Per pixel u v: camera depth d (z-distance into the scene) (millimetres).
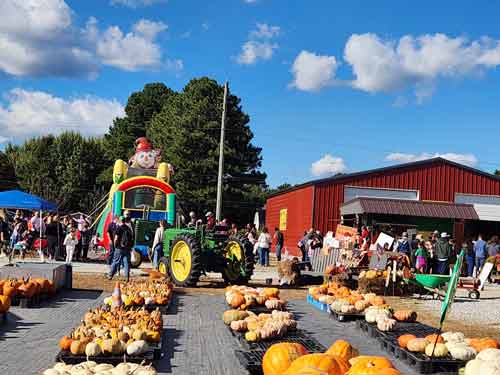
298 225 38719
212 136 59594
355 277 19453
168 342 9203
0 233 26922
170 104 68312
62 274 14953
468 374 6516
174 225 23984
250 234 30953
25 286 12180
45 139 68438
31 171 66188
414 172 37031
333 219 35906
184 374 7324
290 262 19312
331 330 11094
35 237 26141
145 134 74375
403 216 34594
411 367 8164
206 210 58844
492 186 38062
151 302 11984
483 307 15891
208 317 11750
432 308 15117
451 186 37438
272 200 48031
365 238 23312
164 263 18109
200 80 63875
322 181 36031
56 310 11898
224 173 58781
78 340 7484
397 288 17844
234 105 62156
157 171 25594
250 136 61594
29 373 7062
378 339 10023
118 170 25422
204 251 17719
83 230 26156
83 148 67625
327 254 23234
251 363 7316
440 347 8055
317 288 14984
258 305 12820
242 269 17828
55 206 27438
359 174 36438
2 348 8359
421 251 21516
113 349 7434
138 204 23781
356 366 5500
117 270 18250
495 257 23859
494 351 6938
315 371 5023
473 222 37906
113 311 9328
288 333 9625
